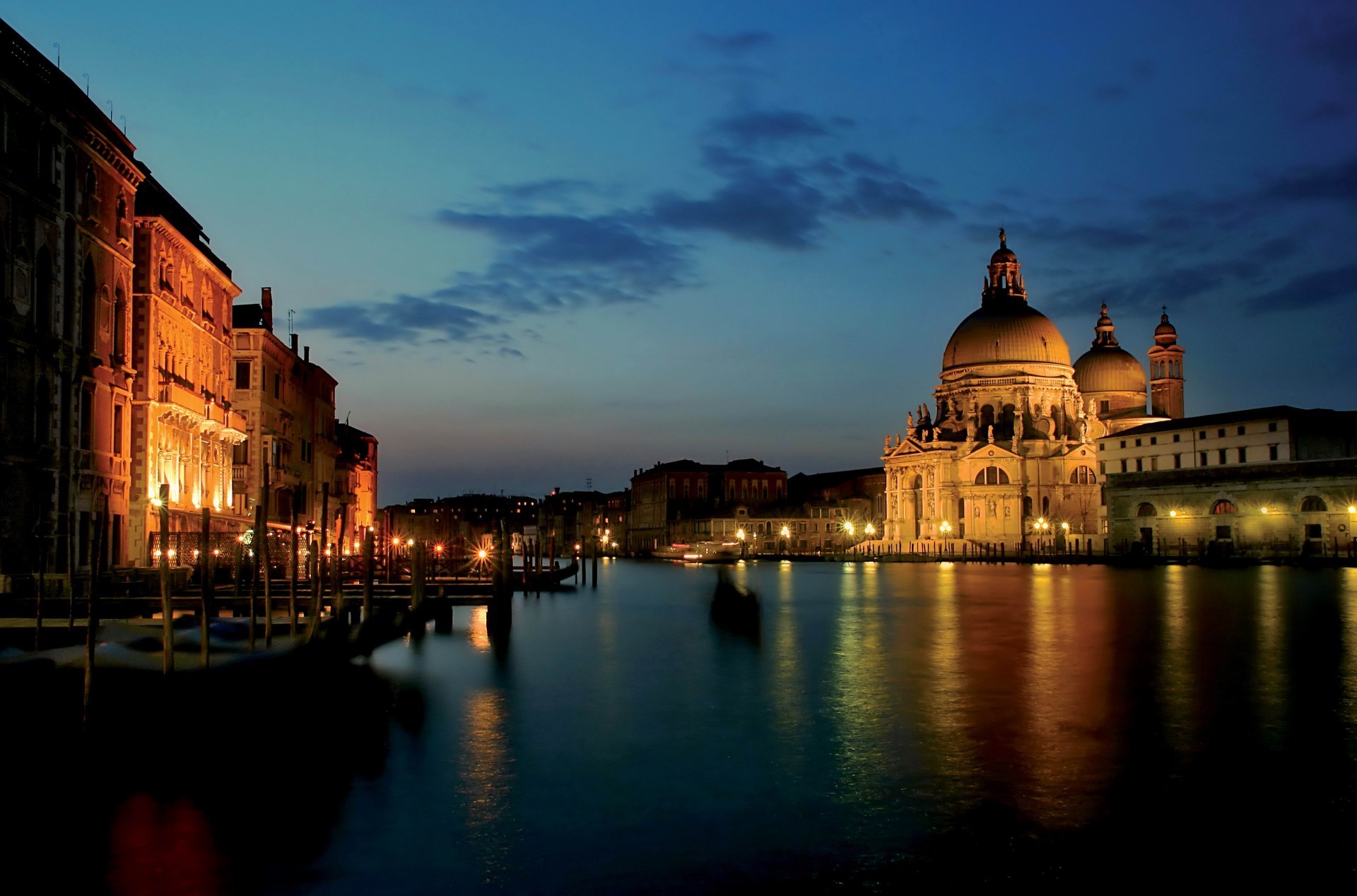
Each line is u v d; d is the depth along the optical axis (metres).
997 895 15.26
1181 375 178.25
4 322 38.50
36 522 41.06
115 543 49.19
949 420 182.50
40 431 41.69
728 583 78.94
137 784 20.88
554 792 20.16
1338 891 15.27
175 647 30.22
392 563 73.19
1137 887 15.47
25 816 18.94
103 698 24.81
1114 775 20.80
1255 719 25.66
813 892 15.39
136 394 51.16
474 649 42.22
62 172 43.12
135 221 51.59
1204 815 18.41
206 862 16.73
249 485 70.94
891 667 35.16
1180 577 89.00
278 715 27.44
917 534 180.62
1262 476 122.56
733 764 22.09
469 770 21.78
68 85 42.50
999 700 28.55
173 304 55.22
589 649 41.97
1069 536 162.75
